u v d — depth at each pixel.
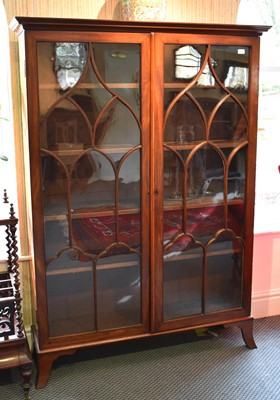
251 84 2.30
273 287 2.94
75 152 2.11
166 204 2.28
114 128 2.14
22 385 2.20
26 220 2.44
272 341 2.64
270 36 2.84
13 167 2.41
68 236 2.18
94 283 2.26
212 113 2.27
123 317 2.32
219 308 2.49
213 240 2.40
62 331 2.25
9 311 2.12
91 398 2.14
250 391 2.19
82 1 2.33
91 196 2.18
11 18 2.25
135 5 2.16
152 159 2.20
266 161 2.93
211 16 2.56
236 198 2.41
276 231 2.86
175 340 2.66
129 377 2.30
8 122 2.45
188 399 2.13
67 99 2.06
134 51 2.10
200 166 2.31
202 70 2.21
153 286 2.32
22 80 2.20
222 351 2.54
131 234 2.26
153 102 2.15
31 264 2.38
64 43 2.01
